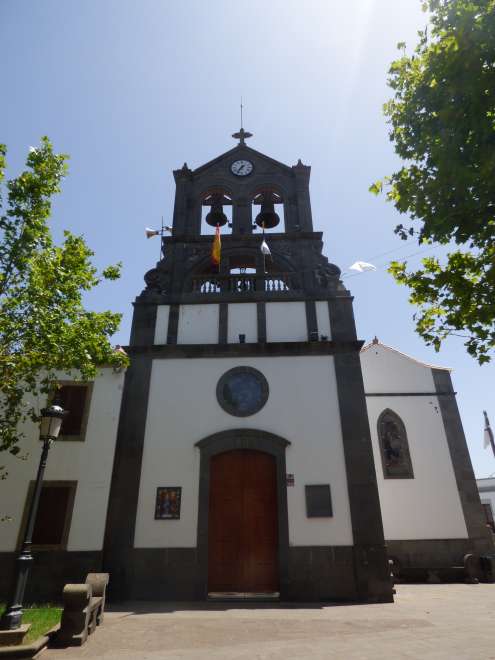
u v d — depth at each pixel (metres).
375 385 20.09
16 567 7.30
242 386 13.98
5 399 13.29
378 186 8.09
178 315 15.23
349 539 12.04
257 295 15.43
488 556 16.31
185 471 12.94
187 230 17.27
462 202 6.55
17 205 10.65
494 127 5.99
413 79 7.39
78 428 13.39
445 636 6.85
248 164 18.69
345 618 8.87
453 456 18.75
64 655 6.23
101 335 11.83
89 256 12.01
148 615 9.42
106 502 12.55
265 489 12.89
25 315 10.55
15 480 12.71
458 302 7.70
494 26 5.77
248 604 10.95
